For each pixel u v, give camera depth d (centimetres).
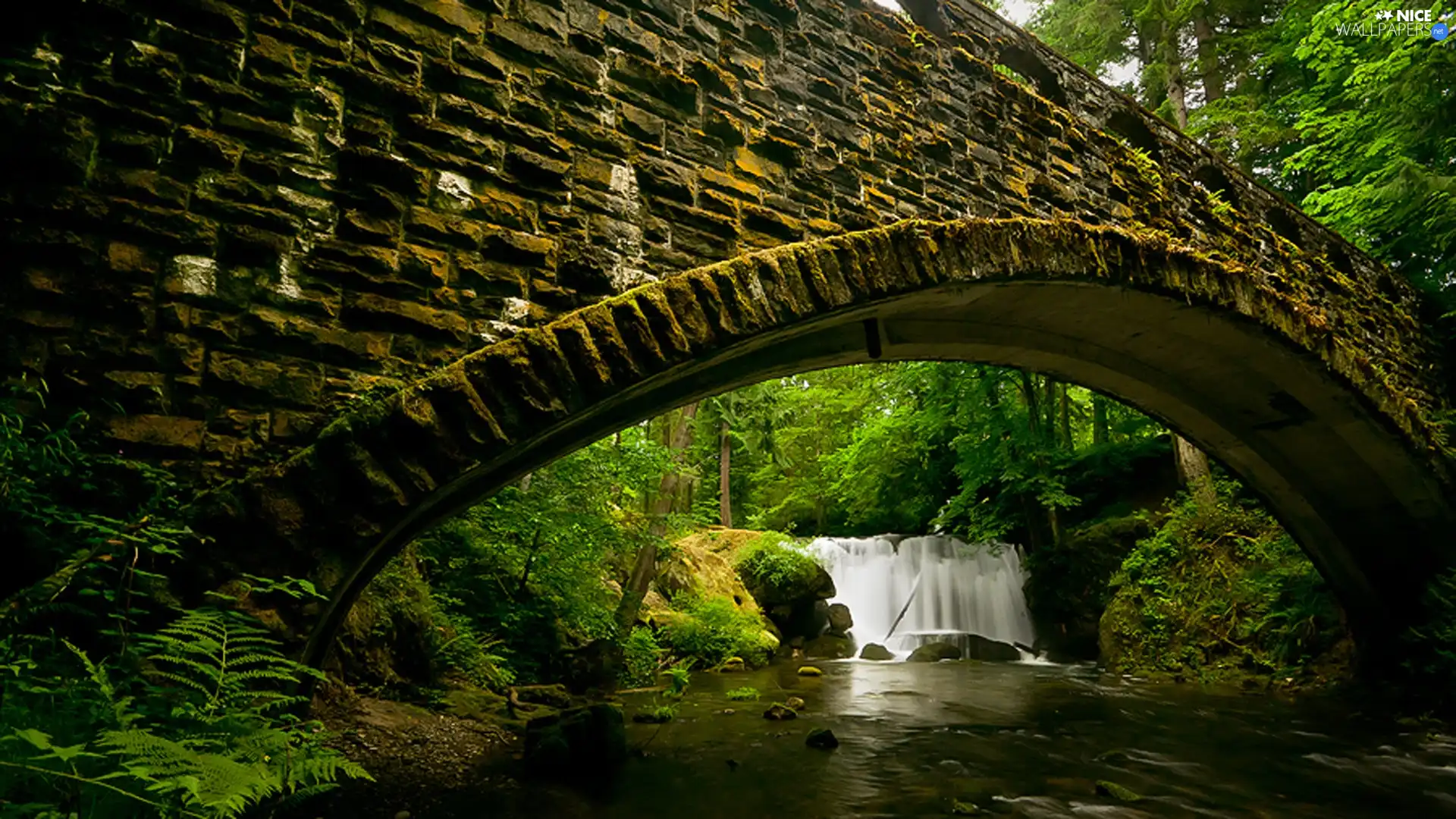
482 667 677
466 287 315
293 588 258
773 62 429
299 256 287
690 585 1266
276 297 280
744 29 423
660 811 402
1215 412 779
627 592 970
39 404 239
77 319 250
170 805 157
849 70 459
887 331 570
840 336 533
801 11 450
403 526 334
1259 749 571
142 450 251
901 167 461
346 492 271
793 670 1093
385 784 406
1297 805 436
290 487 263
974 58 519
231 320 272
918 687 915
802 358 516
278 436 271
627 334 330
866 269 407
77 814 167
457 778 432
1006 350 641
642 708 727
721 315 355
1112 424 1568
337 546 268
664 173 375
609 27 377
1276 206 727
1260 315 609
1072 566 1260
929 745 576
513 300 323
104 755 148
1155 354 689
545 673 790
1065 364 689
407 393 286
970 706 766
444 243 314
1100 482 1505
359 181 303
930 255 431
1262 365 675
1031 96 543
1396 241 927
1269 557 977
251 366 272
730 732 617
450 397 291
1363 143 951
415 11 329
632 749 538
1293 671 869
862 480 1897
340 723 466
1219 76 1457
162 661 238
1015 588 1460
